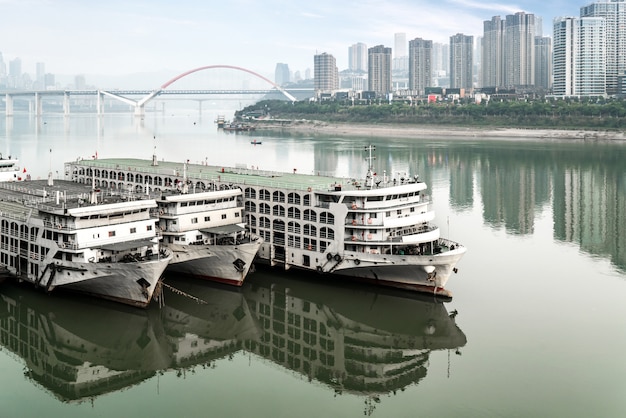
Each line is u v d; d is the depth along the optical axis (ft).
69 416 212.84
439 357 256.11
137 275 277.44
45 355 256.32
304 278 336.29
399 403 222.28
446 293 311.68
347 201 315.99
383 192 314.55
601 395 223.51
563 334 272.92
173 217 323.78
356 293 318.45
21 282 316.19
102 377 241.96
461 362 250.78
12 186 404.57
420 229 334.85
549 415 212.02
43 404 221.05
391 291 320.50
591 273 360.28
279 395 229.45
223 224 344.69
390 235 318.24
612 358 250.57
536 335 272.31
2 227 319.68
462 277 350.23
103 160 486.79
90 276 281.54
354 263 314.76
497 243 427.74
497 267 370.32
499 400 222.07
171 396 227.81
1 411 215.10
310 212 327.67
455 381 236.43
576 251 409.49
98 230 287.69
